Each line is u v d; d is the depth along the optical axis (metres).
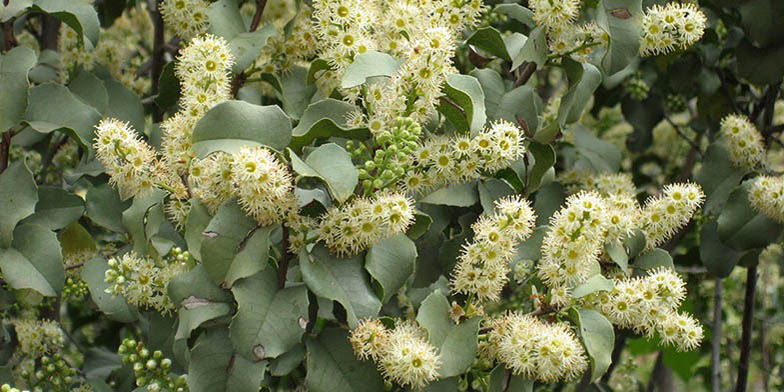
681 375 0.98
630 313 0.59
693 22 0.62
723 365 1.07
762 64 0.74
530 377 0.57
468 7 0.62
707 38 0.81
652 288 0.58
